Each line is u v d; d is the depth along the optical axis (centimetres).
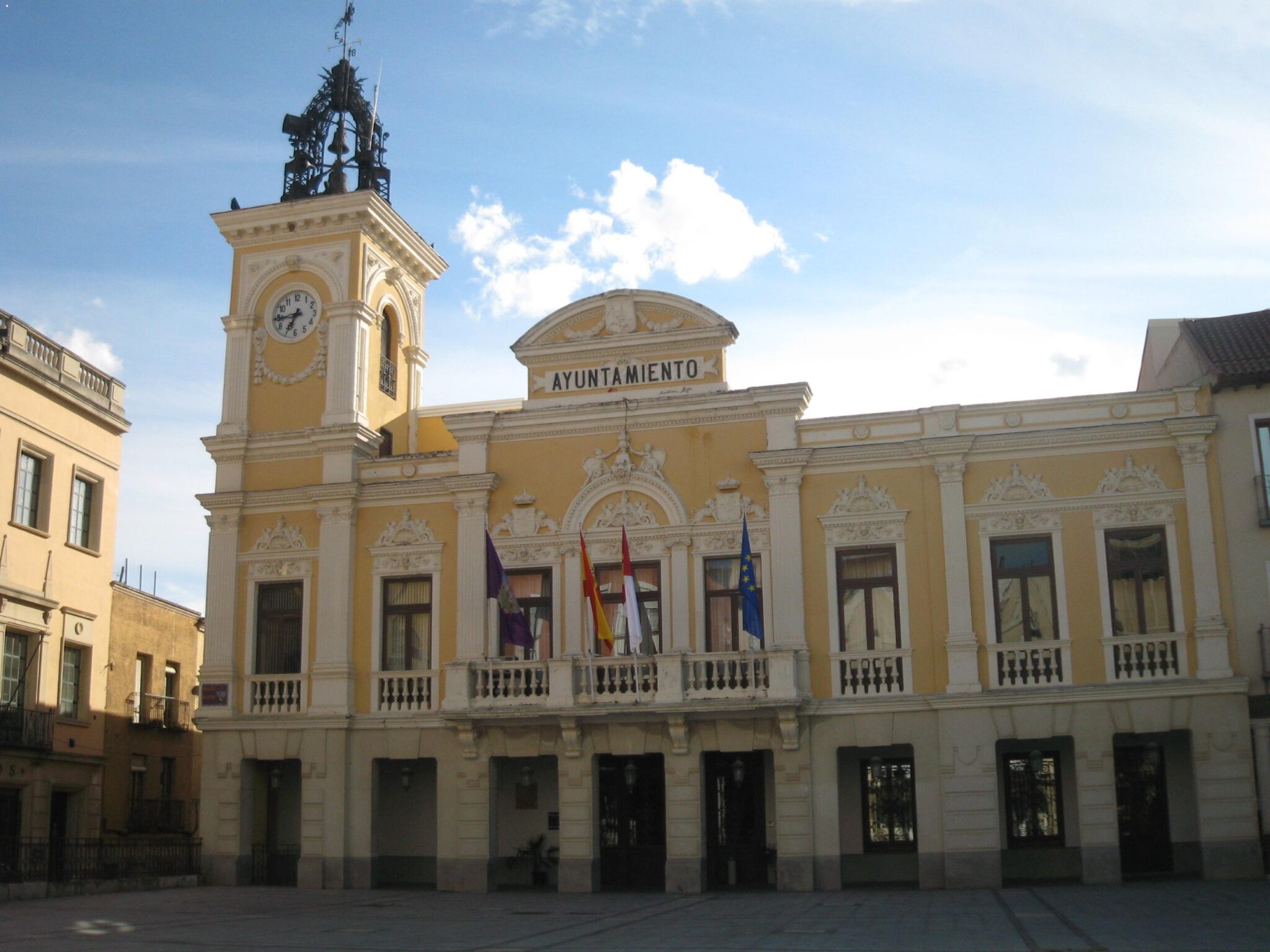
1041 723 2672
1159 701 2630
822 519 2852
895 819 2877
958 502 2795
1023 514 2770
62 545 3281
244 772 3062
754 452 2888
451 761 2933
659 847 2969
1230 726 2595
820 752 2756
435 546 3059
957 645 2725
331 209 3272
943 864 2664
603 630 2820
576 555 2975
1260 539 2661
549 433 3044
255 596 3145
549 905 2483
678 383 3022
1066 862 2784
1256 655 2619
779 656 2733
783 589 2828
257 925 2109
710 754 2964
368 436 3192
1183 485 2716
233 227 3341
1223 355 2789
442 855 2891
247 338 3309
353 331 3234
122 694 3597
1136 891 2381
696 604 2892
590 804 2827
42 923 2141
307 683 3053
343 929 2038
